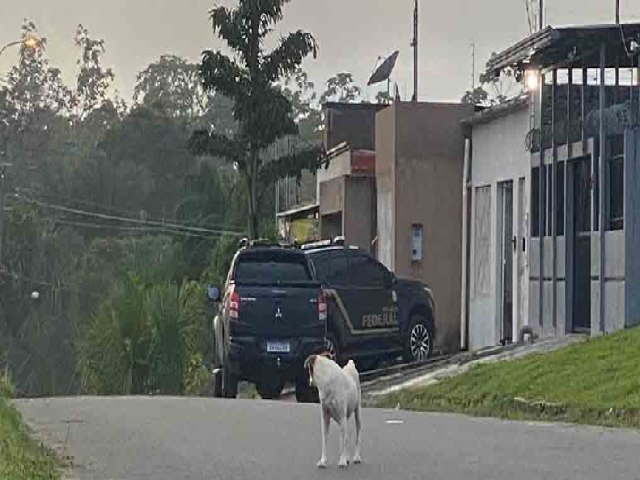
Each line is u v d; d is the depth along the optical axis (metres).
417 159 32.97
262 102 35.12
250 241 30.27
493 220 30.06
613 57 23.78
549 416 16.44
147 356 32.72
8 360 45.75
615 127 22.53
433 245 32.88
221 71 35.12
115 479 10.49
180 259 51.88
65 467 11.09
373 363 25.33
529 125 27.36
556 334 24.78
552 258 25.16
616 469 10.96
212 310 34.69
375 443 12.78
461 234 32.81
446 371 22.53
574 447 12.52
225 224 52.47
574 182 24.62
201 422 14.74
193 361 33.50
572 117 24.98
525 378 18.81
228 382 21.52
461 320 32.41
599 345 19.97
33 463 10.62
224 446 12.47
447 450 12.23
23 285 48.28
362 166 36.47
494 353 23.61
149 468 11.05
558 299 24.81
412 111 32.97
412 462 11.38
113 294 36.12
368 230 36.38
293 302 21.12
